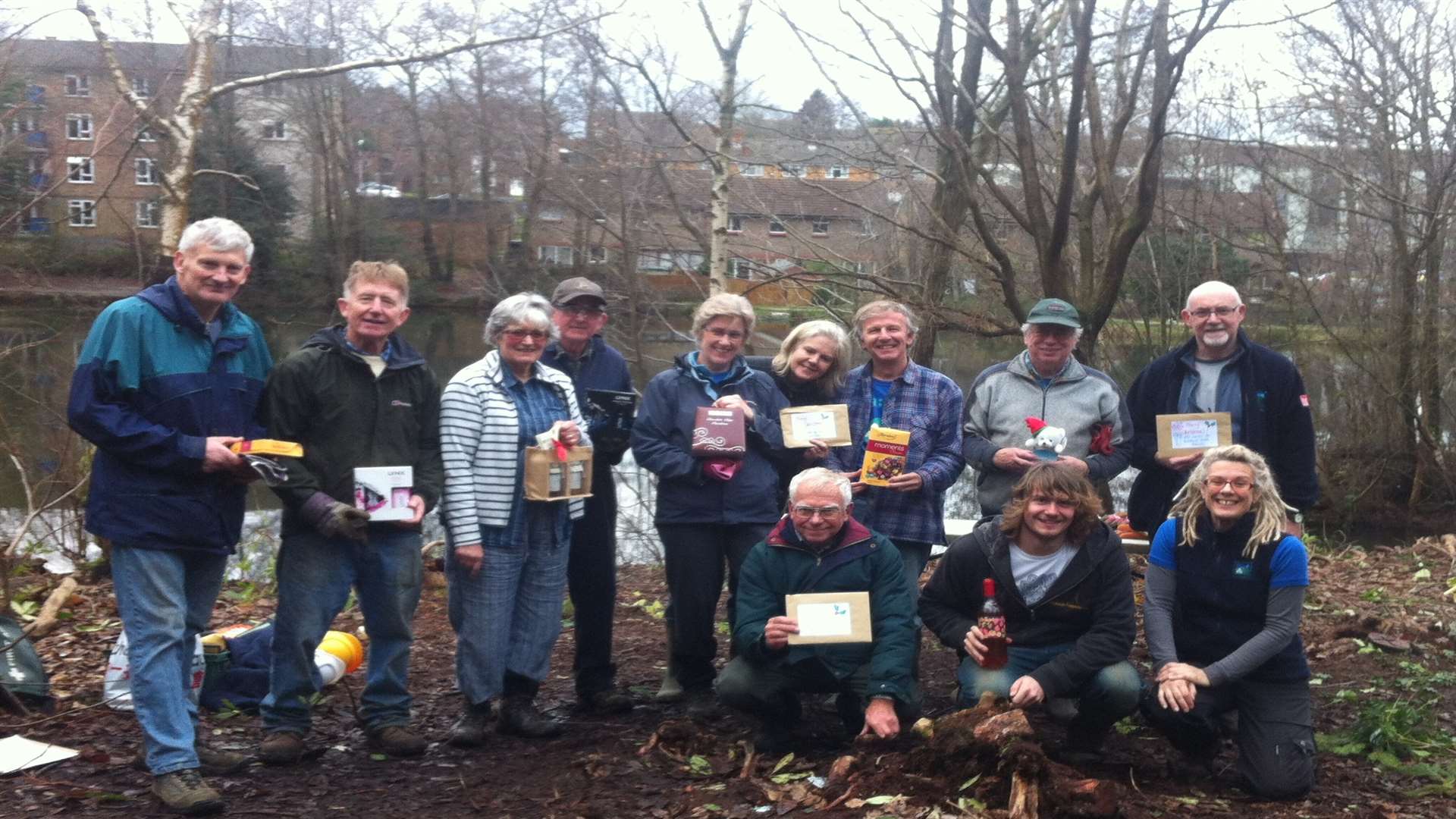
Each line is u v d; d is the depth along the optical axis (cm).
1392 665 652
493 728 521
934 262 1048
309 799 429
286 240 1975
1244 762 458
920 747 426
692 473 514
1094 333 949
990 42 886
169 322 411
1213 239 1556
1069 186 884
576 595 554
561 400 511
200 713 536
